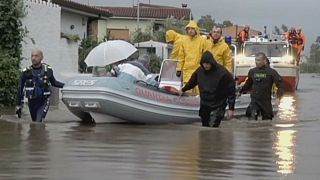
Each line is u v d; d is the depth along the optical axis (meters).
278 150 9.13
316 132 11.31
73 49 24.25
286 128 12.02
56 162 7.98
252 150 9.11
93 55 13.98
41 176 7.18
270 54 27.08
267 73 13.57
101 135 10.57
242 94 14.60
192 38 14.22
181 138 10.29
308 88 30.95
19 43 17.05
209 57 12.07
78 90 12.47
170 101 13.02
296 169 7.73
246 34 28.62
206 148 9.23
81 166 7.74
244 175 7.36
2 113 14.42
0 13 16.53
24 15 17.17
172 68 14.85
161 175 7.30
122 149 9.03
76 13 34.66
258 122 13.23
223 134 10.88
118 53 13.81
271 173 7.48
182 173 7.43
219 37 14.37
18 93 12.87
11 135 10.44
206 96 12.20
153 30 52.91
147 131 11.27
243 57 25.72
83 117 13.04
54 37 20.92
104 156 8.44
